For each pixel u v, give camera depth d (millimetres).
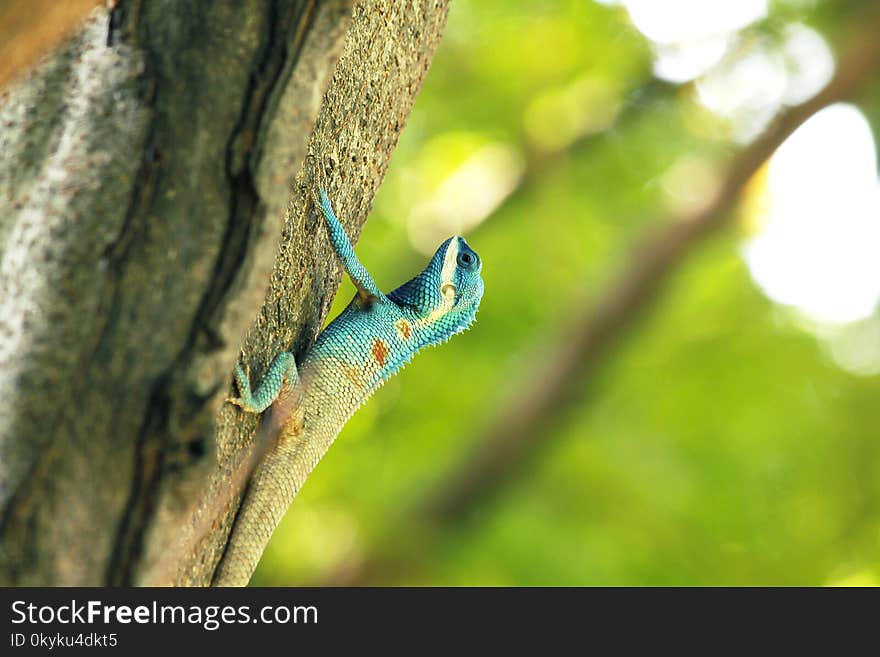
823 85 11211
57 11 2332
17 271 2469
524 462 10883
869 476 11055
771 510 10695
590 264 12047
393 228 11688
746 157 11047
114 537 2311
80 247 2445
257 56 2646
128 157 2537
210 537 3268
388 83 3918
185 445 2381
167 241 2475
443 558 10422
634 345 11508
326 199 3625
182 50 2645
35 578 2211
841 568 11023
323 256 3781
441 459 10938
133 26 2713
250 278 2516
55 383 2322
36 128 2672
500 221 12391
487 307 11609
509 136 12492
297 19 2678
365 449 10844
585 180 12453
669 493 10508
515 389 10945
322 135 3613
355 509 10773
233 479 3381
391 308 4656
